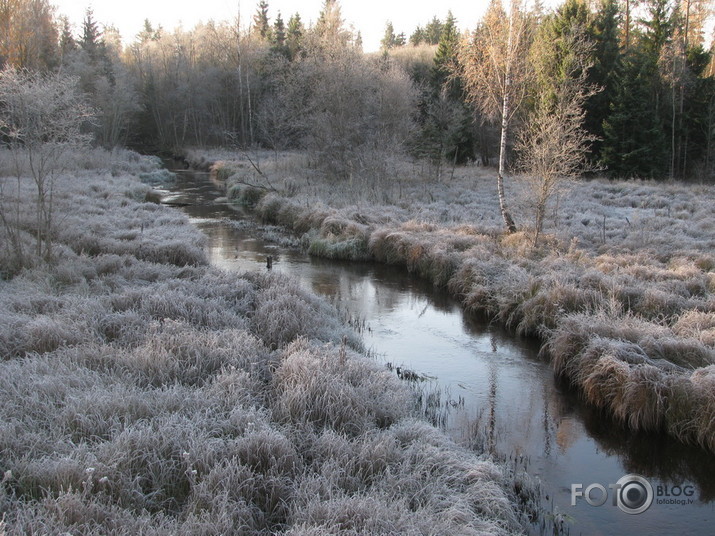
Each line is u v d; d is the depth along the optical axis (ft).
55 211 50.03
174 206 83.25
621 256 43.60
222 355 23.22
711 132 97.35
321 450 17.39
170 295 29.94
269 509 14.96
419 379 27.66
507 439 22.31
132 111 148.15
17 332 23.45
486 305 38.96
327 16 114.11
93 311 27.02
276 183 91.61
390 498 15.33
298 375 21.18
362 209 67.62
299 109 103.86
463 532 14.02
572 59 79.87
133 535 12.53
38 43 117.50
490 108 58.34
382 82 95.86
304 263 53.06
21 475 14.23
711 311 30.76
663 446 22.15
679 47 95.50
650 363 24.63
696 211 65.31
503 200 54.08
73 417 16.96
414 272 50.39
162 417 17.53
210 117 175.22
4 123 36.60
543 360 30.96
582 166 94.12
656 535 16.72
